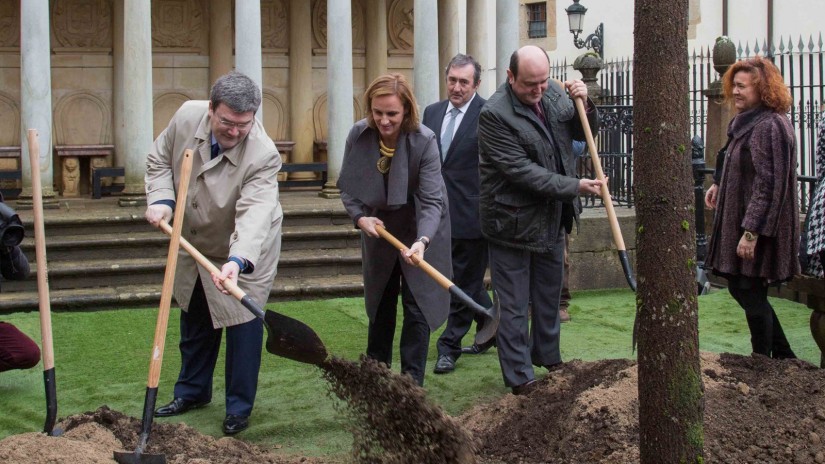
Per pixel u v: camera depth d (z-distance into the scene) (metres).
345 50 12.17
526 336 5.85
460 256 6.88
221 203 5.39
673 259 3.56
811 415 4.55
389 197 5.63
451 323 6.81
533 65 5.55
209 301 5.46
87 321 8.43
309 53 14.29
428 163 5.70
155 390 4.44
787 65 18.88
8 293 9.15
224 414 5.82
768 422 4.51
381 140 5.68
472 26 14.08
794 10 18.88
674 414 3.61
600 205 11.12
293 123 14.30
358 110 14.67
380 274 5.92
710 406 4.59
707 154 10.72
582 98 5.63
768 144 5.94
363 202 5.73
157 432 4.79
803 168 10.30
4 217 5.68
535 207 5.76
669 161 3.52
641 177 3.57
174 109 13.72
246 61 11.38
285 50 14.29
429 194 5.68
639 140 3.56
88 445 4.19
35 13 10.62
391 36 14.73
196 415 5.81
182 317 5.82
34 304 8.88
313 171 13.84
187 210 5.47
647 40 3.48
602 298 9.62
